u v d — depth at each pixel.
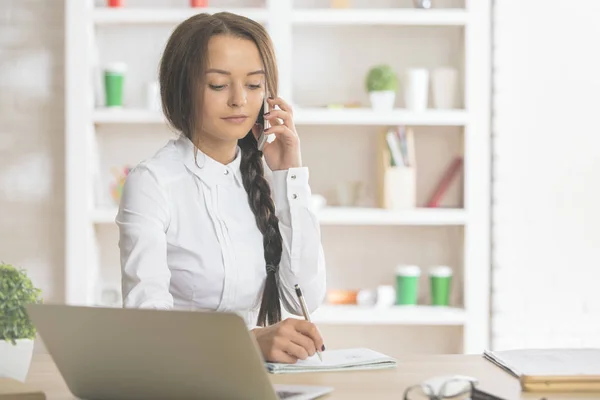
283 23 4.86
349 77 5.18
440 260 5.23
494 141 5.02
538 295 5.09
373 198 5.19
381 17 4.88
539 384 1.83
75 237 4.87
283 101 2.53
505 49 5.07
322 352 2.22
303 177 2.60
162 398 1.67
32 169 5.14
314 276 2.60
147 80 5.16
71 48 4.85
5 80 5.12
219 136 2.39
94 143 4.98
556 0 5.09
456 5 5.16
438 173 5.20
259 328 2.13
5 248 5.14
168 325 1.55
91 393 1.75
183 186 2.48
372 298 4.96
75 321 1.64
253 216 2.56
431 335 5.23
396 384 1.89
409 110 4.89
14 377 1.84
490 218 5.03
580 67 5.10
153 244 2.36
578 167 5.11
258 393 1.57
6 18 5.11
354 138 5.20
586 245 5.11
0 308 1.83
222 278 2.47
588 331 5.11
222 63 2.33
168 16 4.88
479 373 2.03
